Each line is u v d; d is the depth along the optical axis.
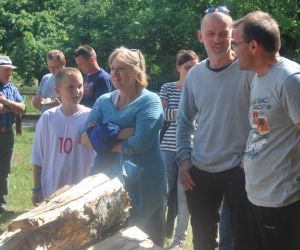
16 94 7.35
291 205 3.40
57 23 23.78
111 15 19.08
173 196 5.63
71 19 19.75
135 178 3.94
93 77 5.95
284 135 3.38
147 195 4.04
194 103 4.20
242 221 4.01
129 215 3.72
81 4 19.92
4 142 7.23
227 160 3.98
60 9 23.81
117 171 3.92
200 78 4.07
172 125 5.45
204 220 4.24
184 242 5.39
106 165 4.02
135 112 3.98
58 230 3.00
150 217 4.21
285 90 3.30
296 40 16.61
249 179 3.54
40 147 4.44
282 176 3.39
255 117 3.46
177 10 17.64
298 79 3.30
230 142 3.96
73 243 3.10
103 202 3.22
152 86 17.84
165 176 4.18
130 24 18.33
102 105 4.14
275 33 3.40
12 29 23.36
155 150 4.10
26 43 22.69
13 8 23.83
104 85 5.91
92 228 3.12
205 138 4.05
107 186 3.34
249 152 3.52
